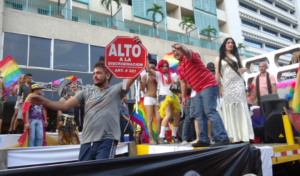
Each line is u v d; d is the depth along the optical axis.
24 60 10.75
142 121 4.68
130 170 1.68
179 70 3.37
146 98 4.12
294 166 3.26
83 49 12.47
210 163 2.12
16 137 4.56
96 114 2.04
